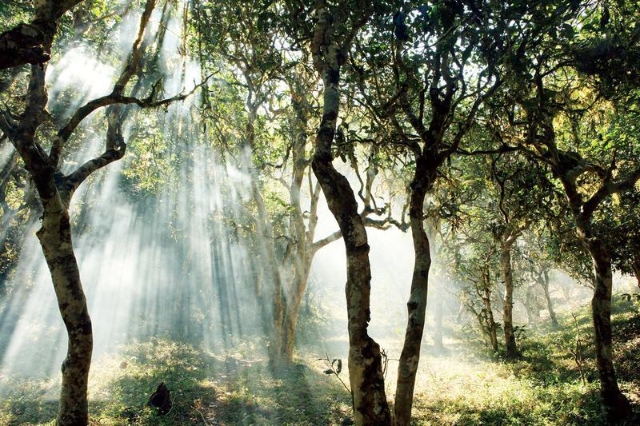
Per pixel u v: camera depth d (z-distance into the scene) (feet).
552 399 32.60
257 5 25.52
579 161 28.84
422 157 19.85
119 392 35.22
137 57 23.27
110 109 28.37
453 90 21.45
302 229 51.08
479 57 24.52
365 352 13.19
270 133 53.42
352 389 13.23
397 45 21.70
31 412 31.37
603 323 27.55
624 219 38.68
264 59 28.37
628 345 44.16
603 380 27.50
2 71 32.01
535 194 31.86
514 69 18.89
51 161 20.08
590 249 27.84
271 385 42.06
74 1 13.12
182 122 55.93
